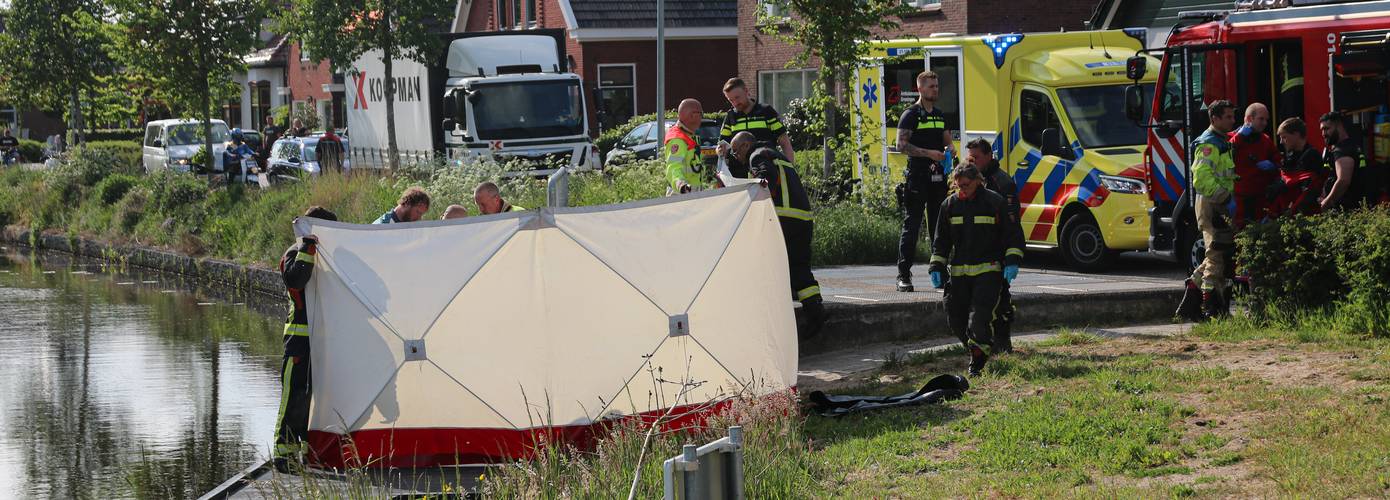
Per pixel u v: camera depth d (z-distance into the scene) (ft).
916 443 30.45
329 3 111.75
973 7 102.42
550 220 34.45
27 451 41.93
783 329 36.68
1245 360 35.83
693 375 35.22
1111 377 34.45
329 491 31.19
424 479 33.27
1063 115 59.93
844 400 35.22
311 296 34.83
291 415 35.01
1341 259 39.29
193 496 36.78
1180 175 54.03
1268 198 43.65
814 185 71.92
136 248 98.12
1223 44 50.98
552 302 34.24
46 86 154.71
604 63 151.64
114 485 37.96
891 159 70.85
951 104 66.44
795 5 74.74
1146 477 26.53
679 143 44.75
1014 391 34.50
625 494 27.71
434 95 107.34
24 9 152.05
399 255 34.50
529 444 33.99
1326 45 48.08
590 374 34.32
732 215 36.11
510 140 102.58
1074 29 104.58
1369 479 24.57
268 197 94.99
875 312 46.19
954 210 37.37
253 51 121.29
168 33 114.11
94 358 58.59
